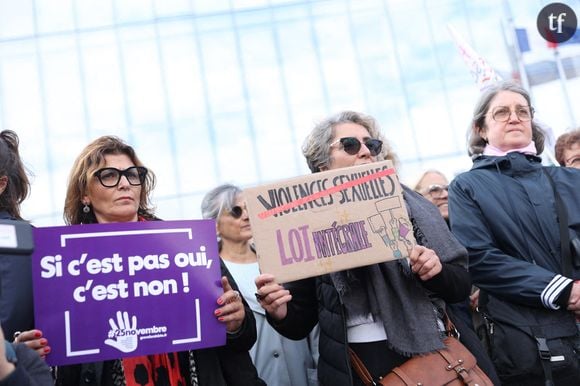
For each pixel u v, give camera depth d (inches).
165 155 377.1
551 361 99.1
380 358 91.4
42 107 383.9
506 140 117.5
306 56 394.9
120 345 83.1
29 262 85.1
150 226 88.6
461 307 119.1
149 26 397.1
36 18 395.9
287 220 92.1
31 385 60.4
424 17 394.3
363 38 396.8
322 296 97.7
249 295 135.6
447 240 95.7
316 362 133.1
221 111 384.8
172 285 87.5
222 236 148.6
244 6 401.7
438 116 378.9
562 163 153.6
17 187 96.2
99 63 392.2
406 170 368.8
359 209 93.0
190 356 90.7
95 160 95.7
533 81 294.8
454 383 86.7
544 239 107.0
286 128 383.2
